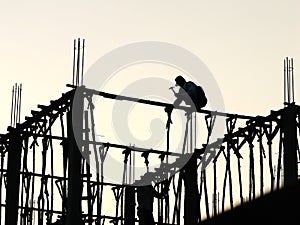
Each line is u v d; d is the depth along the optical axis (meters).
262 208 16.94
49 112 36.62
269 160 36.72
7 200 38.78
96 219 37.06
